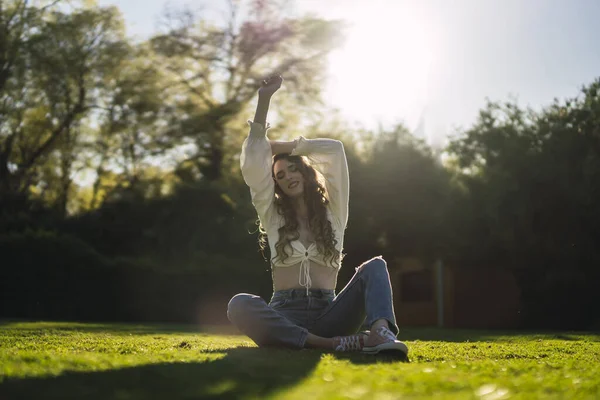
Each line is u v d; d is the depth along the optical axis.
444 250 21.08
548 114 20.86
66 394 2.19
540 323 19.02
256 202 4.42
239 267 18.97
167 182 27.33
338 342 4.00
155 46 27.80
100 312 17.70
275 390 2.28
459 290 23.33
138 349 4.44
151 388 2.34
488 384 2.50
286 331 4.08
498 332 11.89
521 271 19.55
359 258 21.41
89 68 27.66
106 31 28.58
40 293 17.28
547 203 18.72
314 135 25.64
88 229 22.88
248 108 28.06
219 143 27.14
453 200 20.73
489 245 19.95
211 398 2.13
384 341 3.81
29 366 2.94
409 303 25.09
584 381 2.76
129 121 27.81
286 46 28.48
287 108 28.86
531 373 3.08
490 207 19.34
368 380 2.51
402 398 2.10
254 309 4.14
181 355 3.58
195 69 28.47
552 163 18.91
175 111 27.53
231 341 6.13
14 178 27.50
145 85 27.75
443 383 2.48
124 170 29.14
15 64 25.98
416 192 21.09
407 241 21.39
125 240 22.91
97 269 17.69
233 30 28.17
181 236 22.47
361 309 4.26
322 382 2.51
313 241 4.38
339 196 4.53
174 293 18.19
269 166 4.39
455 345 5.83
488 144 21.05
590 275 18.14
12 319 14.05
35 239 17.33
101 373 2.70
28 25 26.98
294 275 4.37
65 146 28.75
